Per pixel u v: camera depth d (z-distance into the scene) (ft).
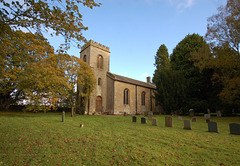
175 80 86.48
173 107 85.30
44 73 32.50
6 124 36.81
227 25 60.85
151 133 29.48
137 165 14.98
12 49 17.24
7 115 56.59
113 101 83.20
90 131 30.73
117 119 55.52
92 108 80.74
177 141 23.67
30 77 23.63
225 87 66.44
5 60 18.35
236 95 60.95
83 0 15.03
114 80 85.15
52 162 15.64
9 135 26.02
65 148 19.88
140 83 110.32
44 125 36.81
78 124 40.27
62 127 34.68
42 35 17.97
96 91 84.53
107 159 16.42
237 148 20.31
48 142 22.52
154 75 121.90
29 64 20.40
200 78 83.82
